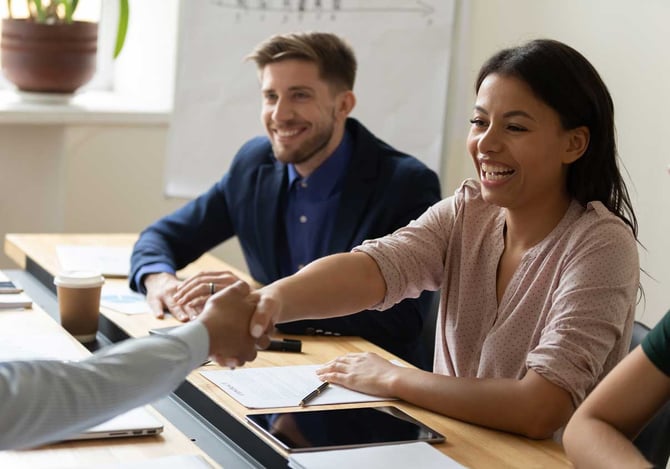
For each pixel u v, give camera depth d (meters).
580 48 3.18
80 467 1.44
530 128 1.85
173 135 3.74
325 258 2.02
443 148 3.59
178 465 1.45
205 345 1.49
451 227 2.09
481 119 1.90
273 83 2.63
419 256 2.07
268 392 1.84
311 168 2.68
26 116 3.63
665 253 2.93
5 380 1.26
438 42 3.52
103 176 3.96
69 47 3.73
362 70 3.56
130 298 2.51
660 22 2.91
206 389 1.84
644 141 2.98
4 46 3.73
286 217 2.73
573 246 1.87
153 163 4.02
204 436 1.72
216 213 2.87
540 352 1.79
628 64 3.03
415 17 3.52
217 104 3.70
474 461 1.62
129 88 4.26
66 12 3.73
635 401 1.60
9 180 3.79
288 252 2.74
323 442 1.59
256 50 2.68
